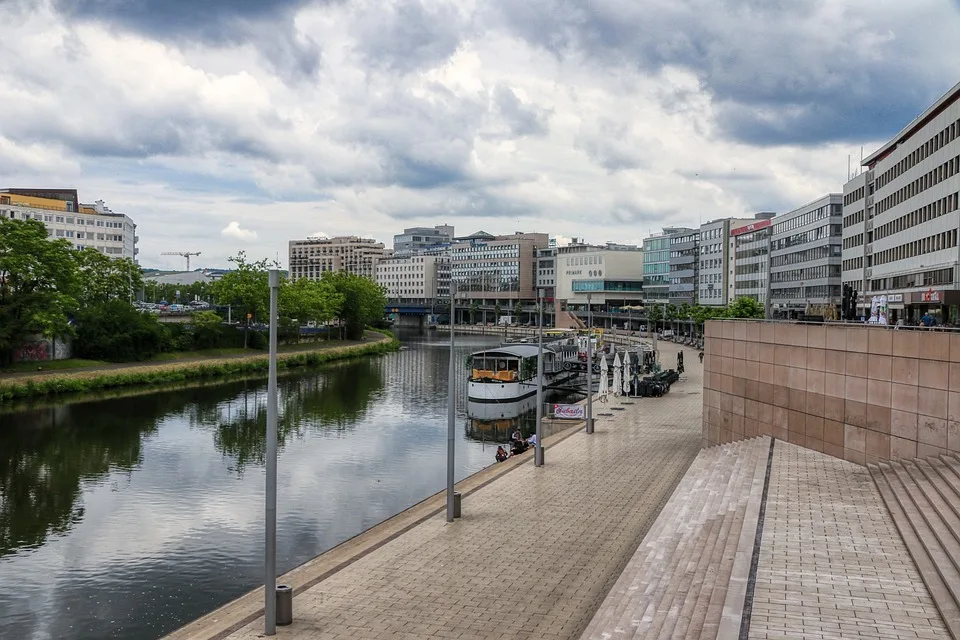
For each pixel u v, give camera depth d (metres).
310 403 99.75
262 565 41.25
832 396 43.75
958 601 21.50
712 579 26.02
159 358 130.12
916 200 92.88
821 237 159.12
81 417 85.62
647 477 49.91
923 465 34.94
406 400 103.94
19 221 102.50
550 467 53.16
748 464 43.28
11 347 102.00
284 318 165.12
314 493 55.22
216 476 60.19
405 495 54.56
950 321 78.06
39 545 44.38
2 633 33.41
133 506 52.06
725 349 56.25
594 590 30.02
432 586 30.45
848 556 26.86
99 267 144.88
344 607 28.28
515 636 25.78
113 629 33.81
